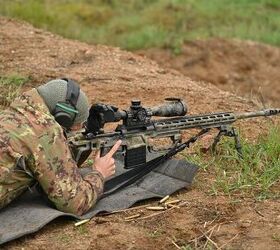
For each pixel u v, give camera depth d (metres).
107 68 15.65
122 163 9.45
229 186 8.95
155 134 8.69
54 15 25.41
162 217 8.21
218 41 28.03
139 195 8.59
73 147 8.08
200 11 31.75
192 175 8.91
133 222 8.09
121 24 29.42
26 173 7.77
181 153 10.11
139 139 8.53
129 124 8.41
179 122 8.89
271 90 26.52
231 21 31.25
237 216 8.23
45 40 17.58
